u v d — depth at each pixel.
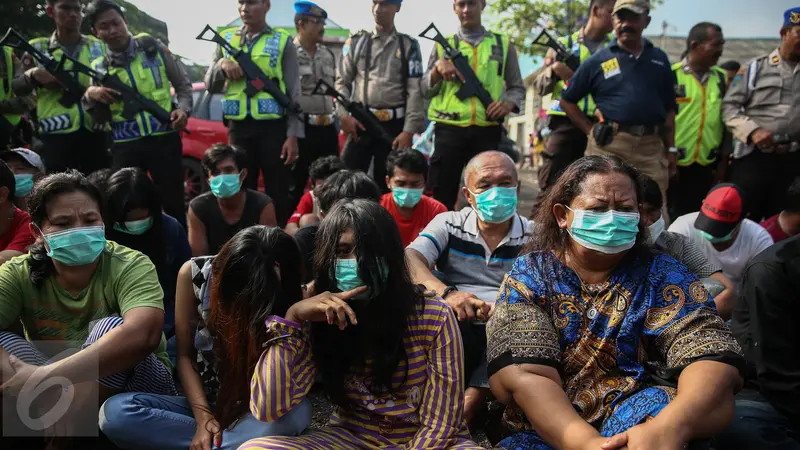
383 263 1.90
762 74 4.87
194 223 3.78
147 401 2.23
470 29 5.01
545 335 1.92
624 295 1.95
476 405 2.64
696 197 5.58
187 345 2.38
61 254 2.23
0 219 2.83
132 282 2.35
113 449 2.30
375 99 5.32
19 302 2.36
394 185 3.67
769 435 2.17
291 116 5.18
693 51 5.34
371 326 1.94
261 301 2.00
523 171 17.62
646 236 2.11
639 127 4.33
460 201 6.09
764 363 2.17
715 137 5.39
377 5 5.18
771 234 3.90
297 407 2.20
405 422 2.02
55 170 5.19
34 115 5.48
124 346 2.18
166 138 5.07
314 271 2.02
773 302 2.15
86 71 4.86
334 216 1.95
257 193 3.90
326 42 7.86
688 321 1.87
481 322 2.73
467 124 4.90
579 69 4.55
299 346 1.98
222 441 2.15
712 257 3.49
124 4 6.11
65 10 4.99
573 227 1.98
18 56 5.29
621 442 1.69
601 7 5.02
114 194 2.81
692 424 1.70
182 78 5.28
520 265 2.10
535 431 2.00
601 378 1.94
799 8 4.65
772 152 4.86
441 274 2.97
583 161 2.05
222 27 5.35
